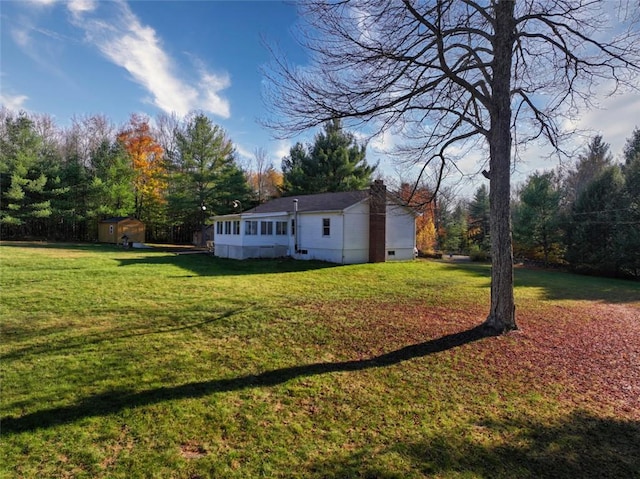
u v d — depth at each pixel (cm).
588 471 245
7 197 2634
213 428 289
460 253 3347
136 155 3434
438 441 277
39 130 3369
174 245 3167
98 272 1151
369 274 1327
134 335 523
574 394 368
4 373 383
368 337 537
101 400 330
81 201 2995
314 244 1855
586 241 1817
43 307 674
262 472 238
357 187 2759
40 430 279
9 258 1450
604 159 2064
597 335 581
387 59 530
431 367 427
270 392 355
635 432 298
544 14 538
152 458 250
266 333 548
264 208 2361
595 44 552
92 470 236
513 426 302
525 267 2155
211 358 441
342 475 236
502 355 472
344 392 358
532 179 2234
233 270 1373
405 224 1983
